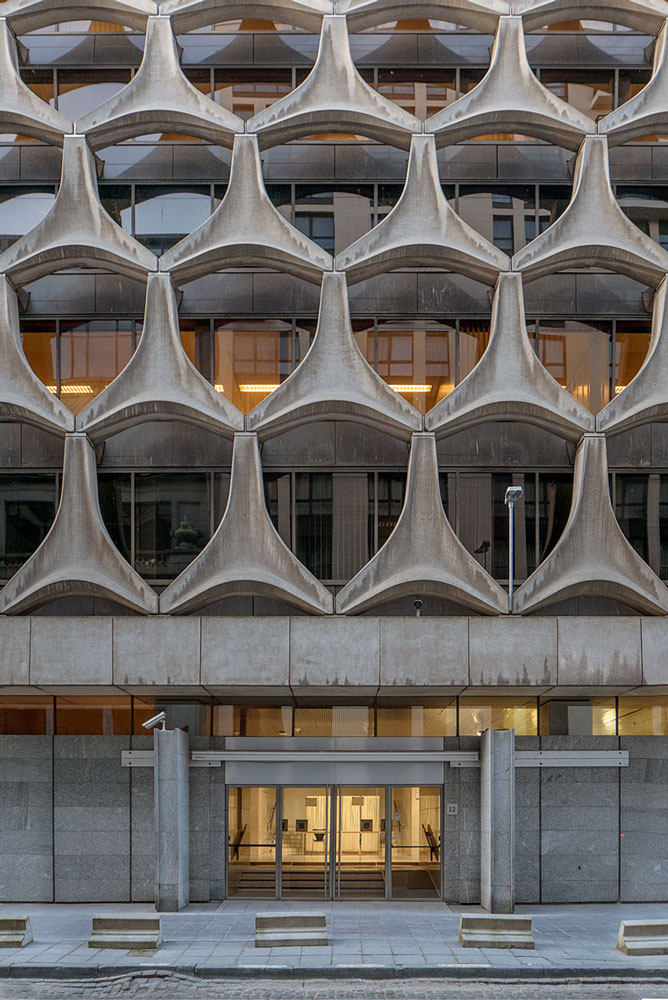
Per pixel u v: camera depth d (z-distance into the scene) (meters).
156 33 18.30
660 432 18.44
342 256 17.73
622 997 12.03
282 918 14.12
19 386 17.77
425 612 18.06
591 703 19.03
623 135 18.22
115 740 18.64
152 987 12.33
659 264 17.72
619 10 18.31
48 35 19.27
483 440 18.39
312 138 18.94
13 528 18.39
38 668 17.19
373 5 18.11
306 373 17.56
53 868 18.38
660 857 18.48
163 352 17.70
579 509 17.55
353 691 17.98
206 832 18.11
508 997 11.97
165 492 18.41
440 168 18.89
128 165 19.03
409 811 18.22
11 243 19.00
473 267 17.94
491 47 19.02
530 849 18.42
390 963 13.02
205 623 17.22
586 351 18.66
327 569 18.14
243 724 18.89
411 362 18.59
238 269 18.72
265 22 19.17
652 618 17.33
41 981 12.69
